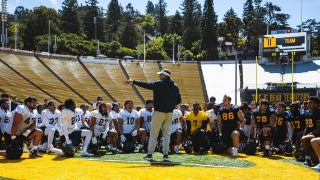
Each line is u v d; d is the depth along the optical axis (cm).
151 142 812
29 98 877
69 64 5094
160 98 792
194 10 11131
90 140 986
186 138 1096
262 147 1084
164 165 744
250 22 9569
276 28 9356
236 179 600
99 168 694
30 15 8219
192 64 5728
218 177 613
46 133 996
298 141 1001
